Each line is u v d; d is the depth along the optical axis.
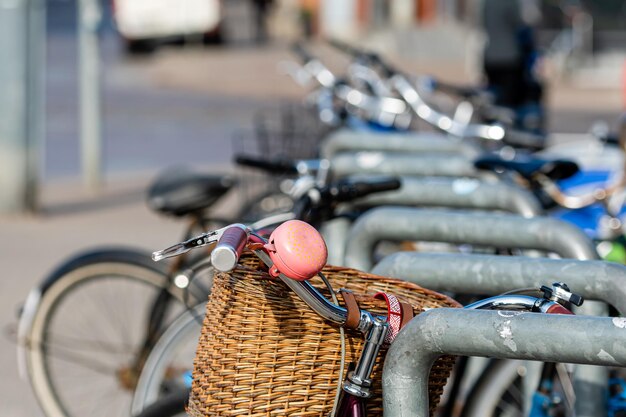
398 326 2.59
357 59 9.20
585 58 25.81
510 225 3.59
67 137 16.05
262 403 2.56
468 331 2.39
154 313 5.03
